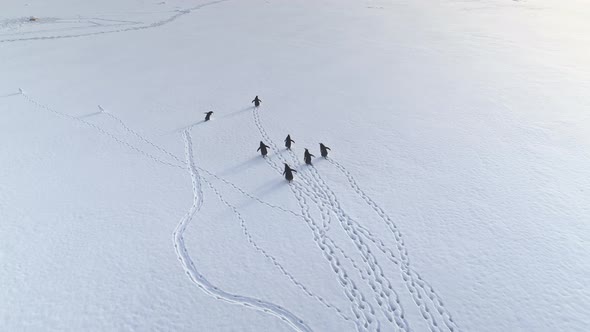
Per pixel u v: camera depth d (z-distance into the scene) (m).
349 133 22.73
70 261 13.65
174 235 14.88
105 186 17.94
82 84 31.95
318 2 76.25
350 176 18.47
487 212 15.59
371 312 11.73
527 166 18.77
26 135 23.08
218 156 20.70
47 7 68.62
